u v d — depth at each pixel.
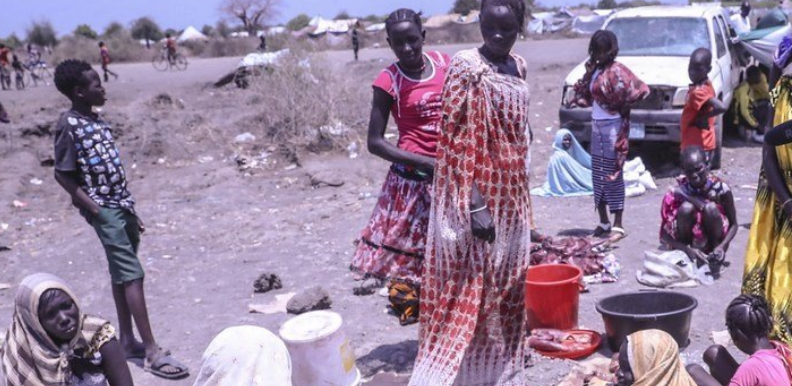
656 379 3.47
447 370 3.81
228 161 11.79
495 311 3.94
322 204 9.38
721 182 6.00
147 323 5.03
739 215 7.71
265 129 12.88
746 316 3.53
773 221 3.75
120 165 4.94
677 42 10.38
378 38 44.50
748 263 3.84
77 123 4.77
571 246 6.27
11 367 3.34
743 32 12.67
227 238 8.24
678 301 4.74
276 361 3.24
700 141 7.83
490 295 3.91
